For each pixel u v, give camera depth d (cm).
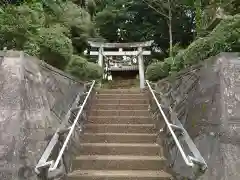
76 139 485
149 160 430
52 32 508
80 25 1085
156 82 809
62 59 515
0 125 304
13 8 429
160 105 512
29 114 334
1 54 342
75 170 425
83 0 1382
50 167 301
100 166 430
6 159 292
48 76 442
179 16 1415
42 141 362
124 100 743
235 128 289
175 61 578
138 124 588
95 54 1230
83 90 693
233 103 299
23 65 339
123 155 468
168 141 441
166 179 383
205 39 411
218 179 279
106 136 522
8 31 401
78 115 460
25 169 304
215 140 300
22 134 304
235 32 353
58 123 441
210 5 684
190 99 420
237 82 308
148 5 1374
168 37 1472
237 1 571
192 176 319
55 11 870
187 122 410
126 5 1495
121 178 387
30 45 424
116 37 1555
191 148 322
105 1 1543
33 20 463
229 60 319
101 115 657
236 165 275
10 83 323
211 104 330
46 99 415
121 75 1458
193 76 421
